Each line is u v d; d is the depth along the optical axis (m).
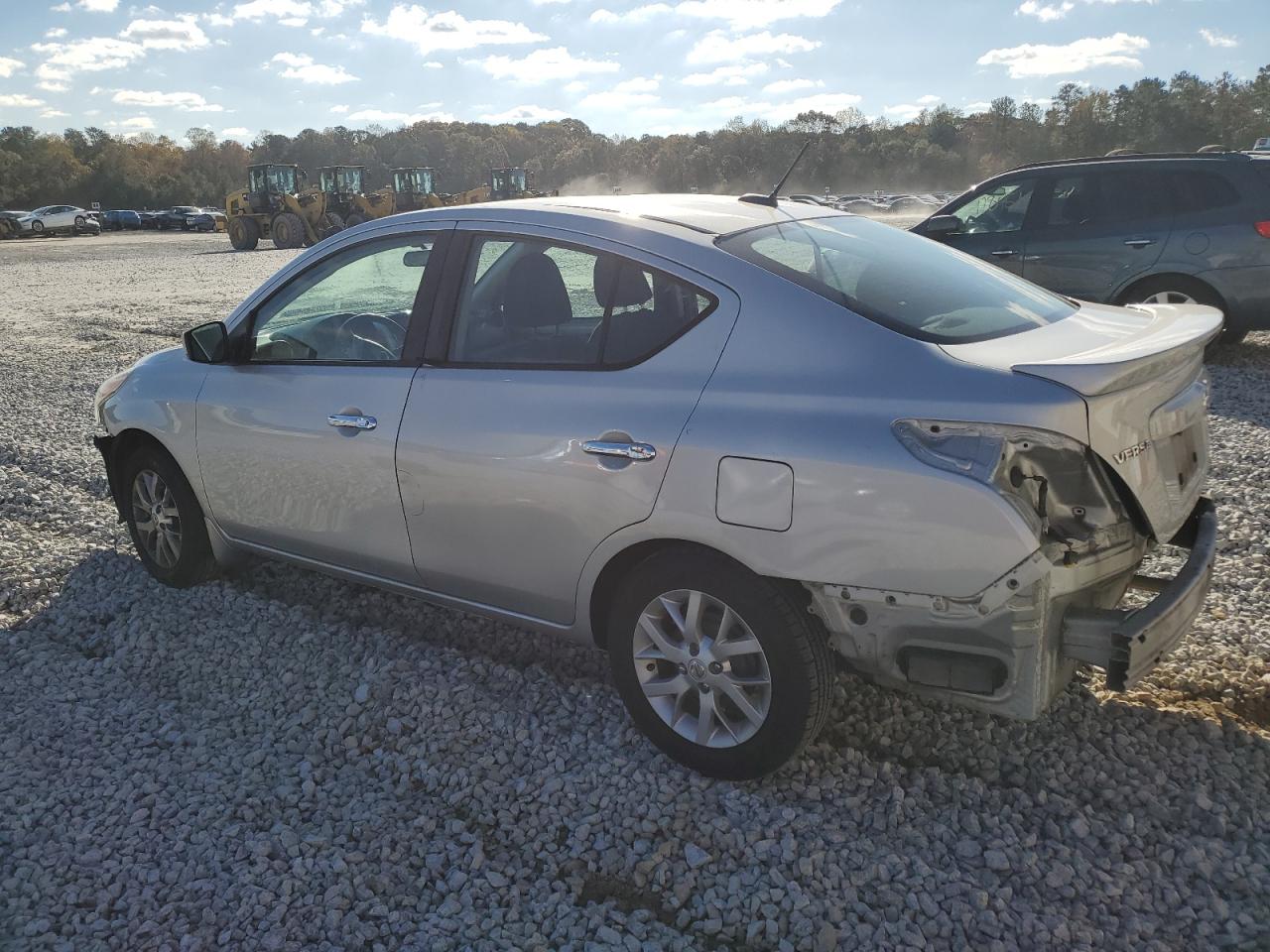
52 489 6.24
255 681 3.80
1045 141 141.75
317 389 3.81
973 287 3.27
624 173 175.25
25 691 3.77
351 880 2.70
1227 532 4.83
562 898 2.61
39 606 4.56
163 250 36.66
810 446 2.67
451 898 2.61
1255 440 6.29
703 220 3.29
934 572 2.56
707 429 2.84
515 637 4.11
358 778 3.18
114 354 11.72
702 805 2.95
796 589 2.84
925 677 2.69
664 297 3.07
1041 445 2.48
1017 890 2.60
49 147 110.25
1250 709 3.37
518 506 3.26
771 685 2.86
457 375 3.44
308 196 35.47
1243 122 131.62
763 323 2.89
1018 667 2.57
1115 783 2.98
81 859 2.79
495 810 3.00
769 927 2.49
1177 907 2.50
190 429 4.26
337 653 3.96
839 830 2.82
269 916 2.57
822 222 3.52
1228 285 8.31
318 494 3.85
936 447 2.54
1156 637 2.59
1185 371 2.96
